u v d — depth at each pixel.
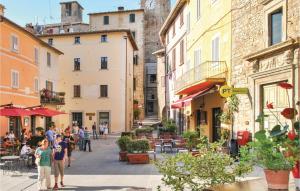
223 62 17.94
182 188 5.96
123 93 48.84
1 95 26.84
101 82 49.19
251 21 15.16
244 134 5.69
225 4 17.78
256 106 14.42
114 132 48.69
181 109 30.70
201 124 22.31
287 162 4.44
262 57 14.07
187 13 27.45
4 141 21.09
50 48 39.66
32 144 16.83
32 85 33.75
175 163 6.11
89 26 61.78
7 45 27.95
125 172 14.67
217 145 6.55
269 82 13.43
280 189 4.41
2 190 11.66
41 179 11.39
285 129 4.88
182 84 25.28
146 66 63.22
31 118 32.38
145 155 17.28
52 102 38.38
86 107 49.31
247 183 4.84
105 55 49.22
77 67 49.75
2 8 28.86
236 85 16.41
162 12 64.62
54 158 11.78
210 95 20.70
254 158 4.88
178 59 31.78
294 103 11.81
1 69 26.88
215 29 19.44
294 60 11.96
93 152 23.94
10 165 16.64
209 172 5.88
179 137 22.55
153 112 62.97
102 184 12.16
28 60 32.56
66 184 12.30
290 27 12.41
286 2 12.57
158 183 12.00
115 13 61.19
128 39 51.34
